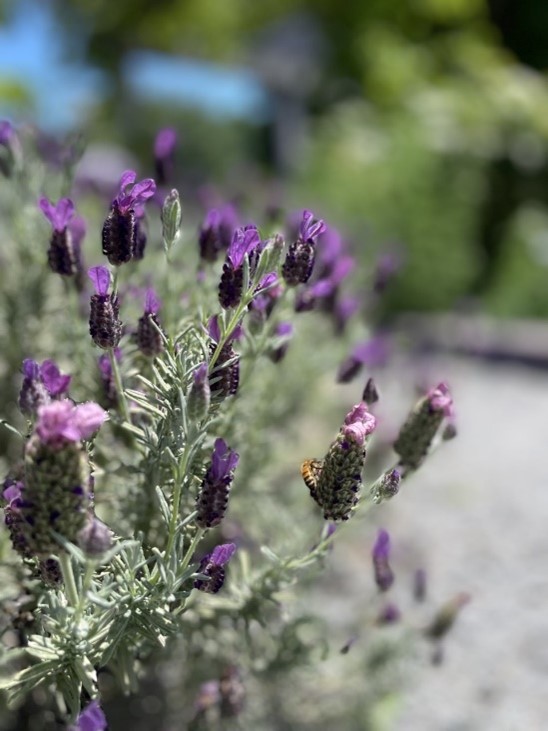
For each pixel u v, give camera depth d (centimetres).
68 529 31
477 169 194
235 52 290
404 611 69
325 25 245
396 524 83
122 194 37
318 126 228
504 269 203
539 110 210
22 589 41
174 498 35
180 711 52
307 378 67
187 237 70
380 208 170
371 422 36
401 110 209
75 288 48
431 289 172
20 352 53
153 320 39
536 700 62
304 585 54
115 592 36
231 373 37
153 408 38
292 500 60
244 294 35
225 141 615
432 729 59
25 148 57
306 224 40
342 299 62
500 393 132
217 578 36
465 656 66
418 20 238
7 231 59
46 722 46
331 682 56
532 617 71
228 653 47
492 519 86
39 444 31
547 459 103
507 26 247
